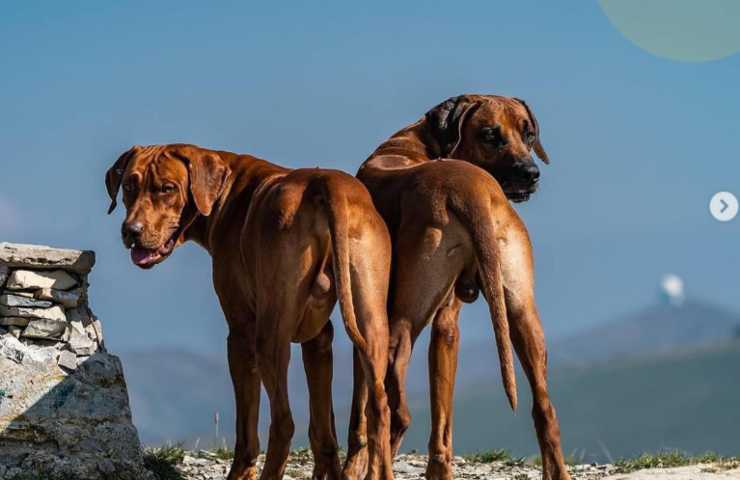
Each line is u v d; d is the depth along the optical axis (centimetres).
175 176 1386
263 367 1235
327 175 1232
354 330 1171
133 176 1386
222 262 1377
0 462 1353
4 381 1384
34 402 1385
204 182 1385
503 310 1184
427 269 1222
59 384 1402
